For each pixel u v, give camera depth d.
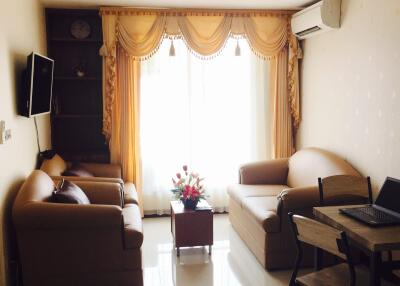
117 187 3.95
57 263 3.03
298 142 5.31
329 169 4.02
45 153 4.22
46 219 2.91
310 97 4.95
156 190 5.24
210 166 5.30
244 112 5.28
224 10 4.90
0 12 2.92
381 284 2.48
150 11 4.80
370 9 3.68
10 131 3.08
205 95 5.20
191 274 3.60
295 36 5.00
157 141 5.17
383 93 3.52
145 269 3.70
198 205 4.07
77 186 3.67
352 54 3.99
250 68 5.23
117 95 4.91
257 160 5.34
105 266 3.10
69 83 5.20
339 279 2.52
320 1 4.32
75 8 4.83
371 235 2.37
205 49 4.92
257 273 3.59
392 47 3.39
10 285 3.01
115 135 4.94
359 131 3.90
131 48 4.80
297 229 2.50
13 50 3.30
